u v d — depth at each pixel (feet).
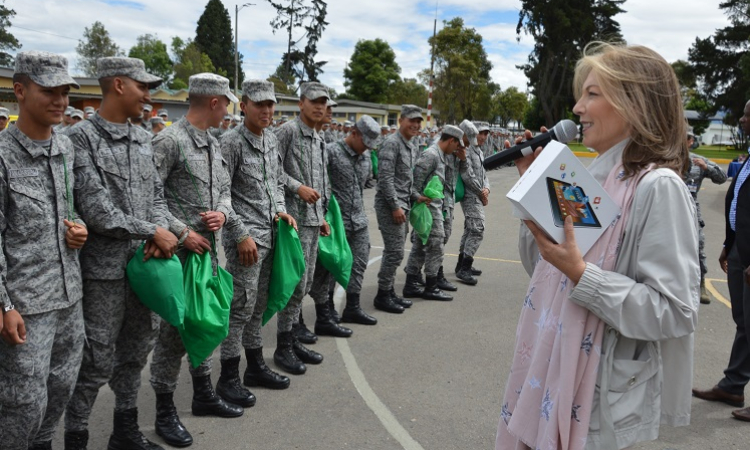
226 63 250.37
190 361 10.70
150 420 11.50
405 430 11.42
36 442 8.50
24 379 7.50
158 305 9.13
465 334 17.19
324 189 15.15
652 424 5.52
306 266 14.20
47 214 7.73
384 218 18.69
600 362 5.36
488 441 11.13
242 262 11.82
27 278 7.54
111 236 8.84
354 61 212.23
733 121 172.65
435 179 19.54
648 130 5.30
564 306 5.43
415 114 18.47
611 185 5.52
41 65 7.45
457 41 143.74
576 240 5.29
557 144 5.26
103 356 9.13
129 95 9.04
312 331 17.08
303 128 14.47
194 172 10.72
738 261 12.71
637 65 5.38
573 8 153.28
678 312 5.12
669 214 5.10
